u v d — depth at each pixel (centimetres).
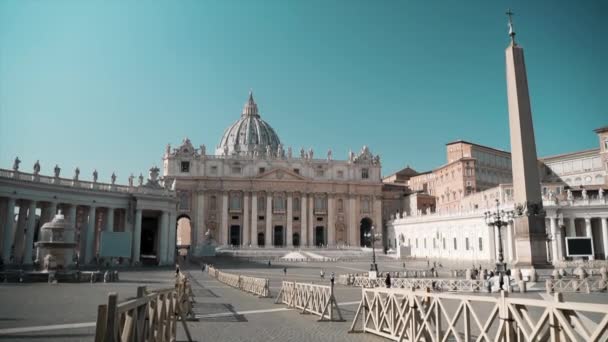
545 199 6247
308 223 11706
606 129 7862
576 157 8788
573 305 698
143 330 800
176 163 11281
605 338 653
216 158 11481
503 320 823
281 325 1552
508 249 6431
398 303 1216
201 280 4159
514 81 3086
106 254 4931
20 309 1872
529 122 3075
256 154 11731
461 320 1573
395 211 12769
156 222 7869
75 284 3244
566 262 5112
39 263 3625
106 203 5994
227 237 11231
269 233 11344
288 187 11612
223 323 1598
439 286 3180
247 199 11412
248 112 17325
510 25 3156
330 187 11888
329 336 1338
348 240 11819
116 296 654
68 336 1302
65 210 5856
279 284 3734
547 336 760
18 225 5469
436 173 11750
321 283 3888
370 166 12281
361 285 3675
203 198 11250
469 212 7456
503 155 11412
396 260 8131
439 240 8469
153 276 4412
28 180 5044
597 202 6116
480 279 3262
